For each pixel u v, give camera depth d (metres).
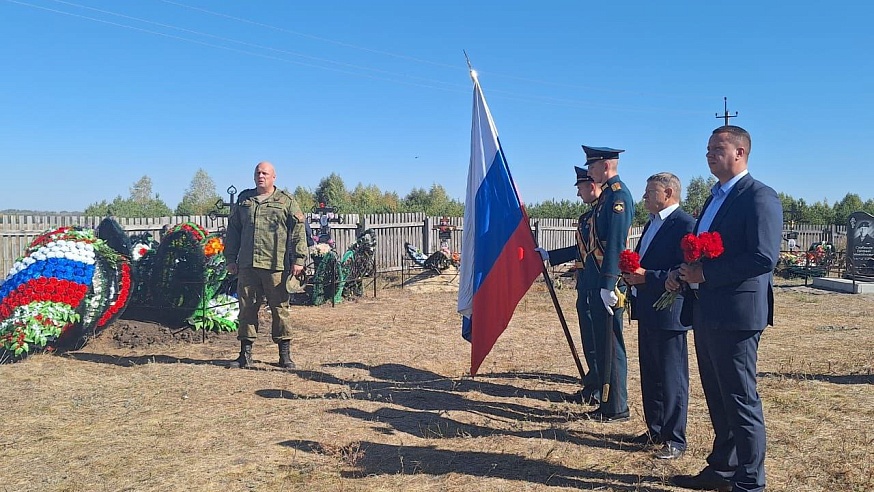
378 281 16.75
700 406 5.79
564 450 4.63
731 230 3.64
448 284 15.73
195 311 8.94
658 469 4.27
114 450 4.62
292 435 4.98
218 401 5.84
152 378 6.57
